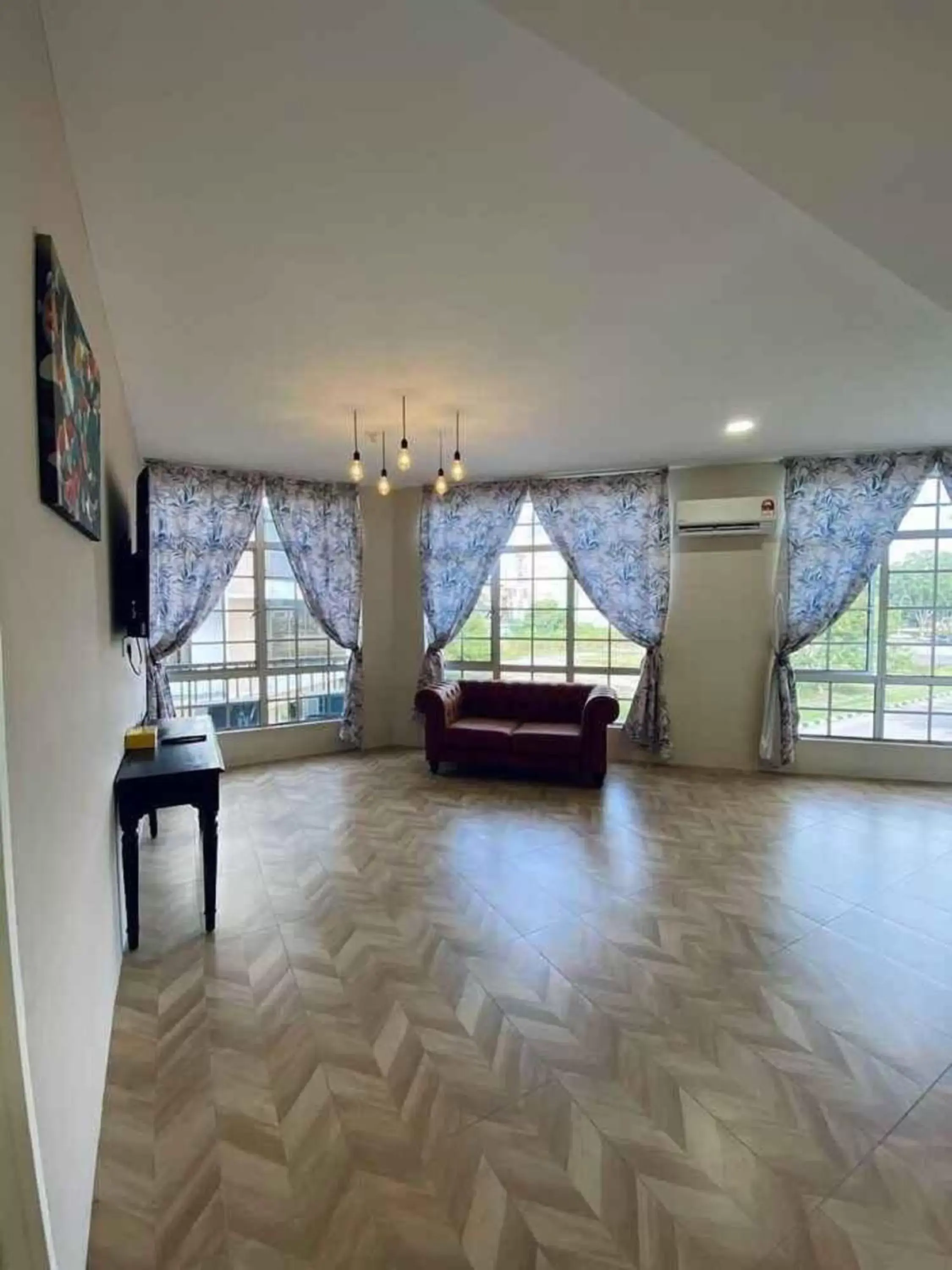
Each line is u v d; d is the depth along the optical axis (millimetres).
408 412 4012
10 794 1062
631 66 1274
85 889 1770
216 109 1588
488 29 1360
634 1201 1597
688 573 5797
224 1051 2127
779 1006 2387
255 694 6094
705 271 2357
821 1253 1468
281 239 2152
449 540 6430
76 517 1687
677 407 3967
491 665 6602
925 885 3412
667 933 2906
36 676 1287
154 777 2777
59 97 1547
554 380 3457
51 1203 1200
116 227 2078
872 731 5539
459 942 2824
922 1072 2053
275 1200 1596
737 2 1120
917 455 5156
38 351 1374
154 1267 1438
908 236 1840
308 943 2812
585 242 2168
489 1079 2010
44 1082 1205
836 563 5363
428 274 2379
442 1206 1579
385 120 1626
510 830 4238
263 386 3504
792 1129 1823
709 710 5785
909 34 1168
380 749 6570
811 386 3598
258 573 6066
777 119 1395
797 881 3463
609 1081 2004
